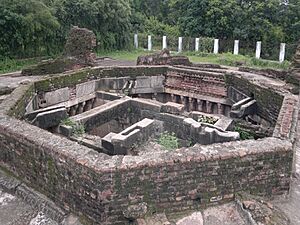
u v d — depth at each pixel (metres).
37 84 10.70
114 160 4.70
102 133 10.79
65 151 4.99
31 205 5.52
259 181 5.24
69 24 26.61
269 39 29.53
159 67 14.38
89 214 4.84
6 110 7.29
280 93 9.38
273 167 5.23
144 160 4.68
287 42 29.62
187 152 4.95
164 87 14.64
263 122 10.34
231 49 30.19
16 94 8.93
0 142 6.29
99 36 29.14
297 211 5.19
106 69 13.62
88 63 15.54
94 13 27.80
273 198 5.42
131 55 27.89
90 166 4.57
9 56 20.91
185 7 34.28
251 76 13.08
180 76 14.12
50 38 24.55
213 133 8.16
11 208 5.50
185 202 4.94
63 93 11.76
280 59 25.20
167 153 4.91
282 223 4.70
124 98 11.98
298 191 5.76
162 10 40.72
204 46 29.17
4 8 19.86
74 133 8.90
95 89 13.34
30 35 21.81
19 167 5.99
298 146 7.36
